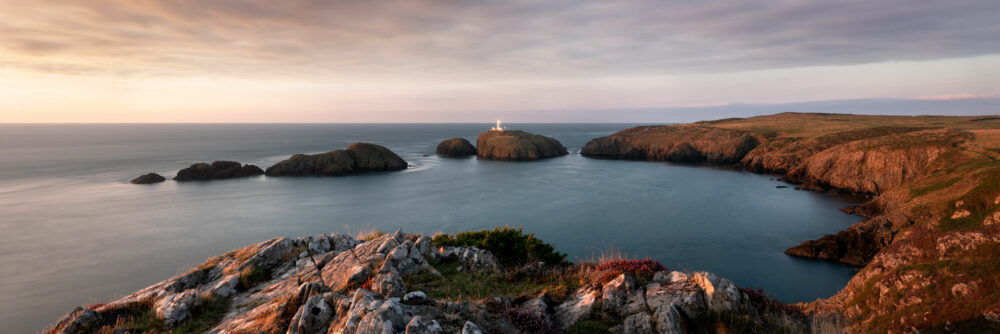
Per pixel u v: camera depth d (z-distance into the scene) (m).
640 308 9.29
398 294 10.35
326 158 130.62
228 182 112.62
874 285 25.81
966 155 76.75
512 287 12.40
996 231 26.45
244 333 8.95
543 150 190.75
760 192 94.69
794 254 53.31
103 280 48.31
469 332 7.39
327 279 12.98
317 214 77.38
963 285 20.94
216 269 15.11
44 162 155.12
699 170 135.62
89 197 92.19
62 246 59.44
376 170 136.12
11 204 84.94
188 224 70.62
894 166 88.44
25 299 43.34
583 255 54.88
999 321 16.53
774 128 186.50
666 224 67.56
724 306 9.12
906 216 53.34
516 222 70.19
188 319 10.73
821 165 102.62
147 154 190.25
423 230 67.12
